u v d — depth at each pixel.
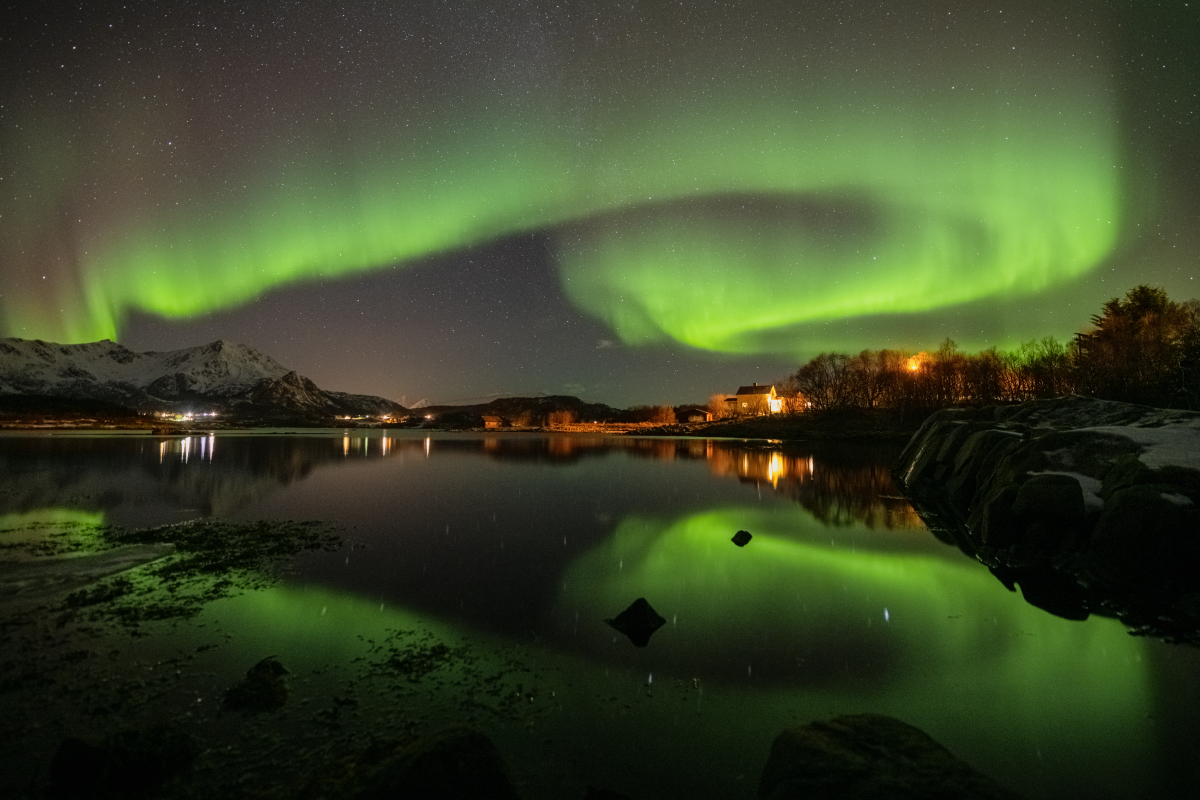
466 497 24.62
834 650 8.53
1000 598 11.05
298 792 4.70
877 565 13.45
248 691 6.64
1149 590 11.19
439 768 4.58
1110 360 48.94
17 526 17.17
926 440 30.47
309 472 35.19
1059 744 6.15
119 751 5.15
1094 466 14.77
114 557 13.29
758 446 66.62
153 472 33.25
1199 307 54.81
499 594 10.98
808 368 113.56
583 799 5.09
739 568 13.12
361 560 13.45
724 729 6.32
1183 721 6.61
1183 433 14.37
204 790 5.00
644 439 91.81
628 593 11.18
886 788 4.29
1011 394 73.94
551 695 7.00
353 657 7.95
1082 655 8.43
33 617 9.27
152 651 7.98
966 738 6.27
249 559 13.32
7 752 5.52
